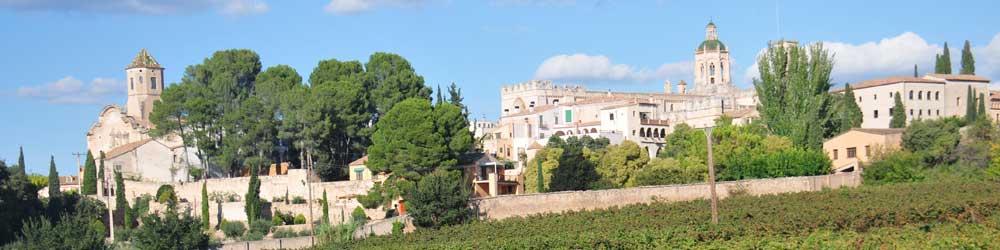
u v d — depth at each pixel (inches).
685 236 3826.3
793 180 5255.9
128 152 6008.9
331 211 5246.1
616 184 5433.1
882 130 5718.5
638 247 3745.1
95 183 5787.4
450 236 4222.4
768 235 3816.4
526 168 5930.1
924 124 5536.4
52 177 5477.4
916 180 5236.2
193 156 6259.8
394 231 4471.0
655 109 7583.7
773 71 6166.3
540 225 4330.7
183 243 4170.8
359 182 5433.1
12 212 4552.2
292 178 5590.6
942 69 7869.1
